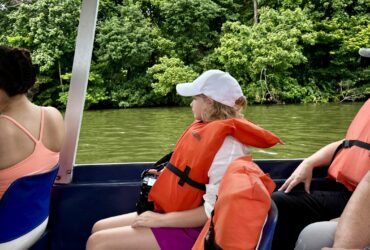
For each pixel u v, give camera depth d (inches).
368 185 47.1
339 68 877.2
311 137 494.9
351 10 873.5
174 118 716.0
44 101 689.0
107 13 937.5
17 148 62.3
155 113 801.6
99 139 522.9
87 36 76.8
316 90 886.4
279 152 409.4
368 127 73.1
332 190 85.1
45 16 617.6
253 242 44.2
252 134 63.3
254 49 872.3
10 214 61.4
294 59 864.9
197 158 64.4
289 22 877.2
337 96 884.0
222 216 46.1
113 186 81.2
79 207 80.8
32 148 63.4
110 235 66.1
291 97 878.4
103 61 915.4
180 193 65.7
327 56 898.7
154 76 909.8
